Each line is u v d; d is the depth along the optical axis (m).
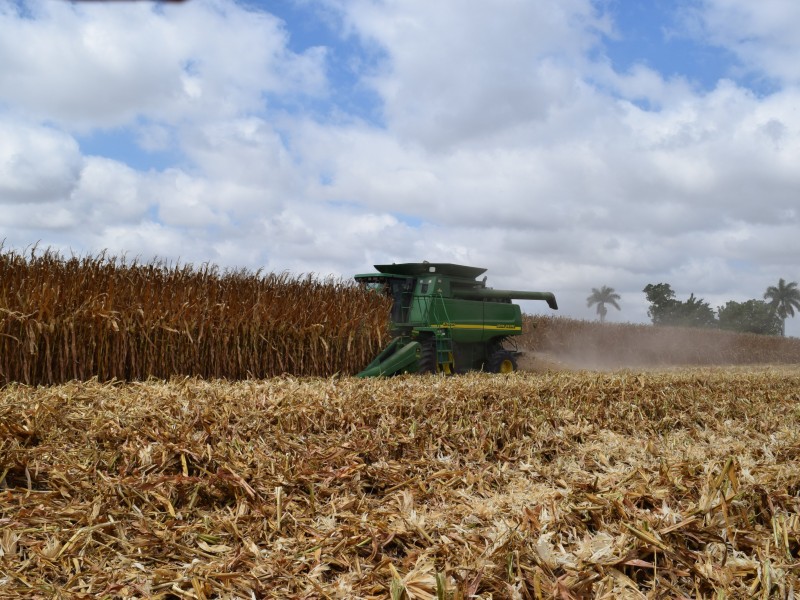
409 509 4.77
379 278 14.66
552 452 6.88
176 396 7.33
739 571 3.65
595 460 6.24
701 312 72.31
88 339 10.55
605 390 9.77
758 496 4.56
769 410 9.22
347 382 9.52
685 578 3.65
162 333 11.40
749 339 38.59
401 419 7.16
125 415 6.46
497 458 6.60
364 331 13.70
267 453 5.89
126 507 4.73
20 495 4.77
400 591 3.43
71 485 4.97
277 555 4.07
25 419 6.01
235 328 12.19
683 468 5.19
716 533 4.02
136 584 3.67
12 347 9.87
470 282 14.98
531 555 3.77
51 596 3.50
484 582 3.54
